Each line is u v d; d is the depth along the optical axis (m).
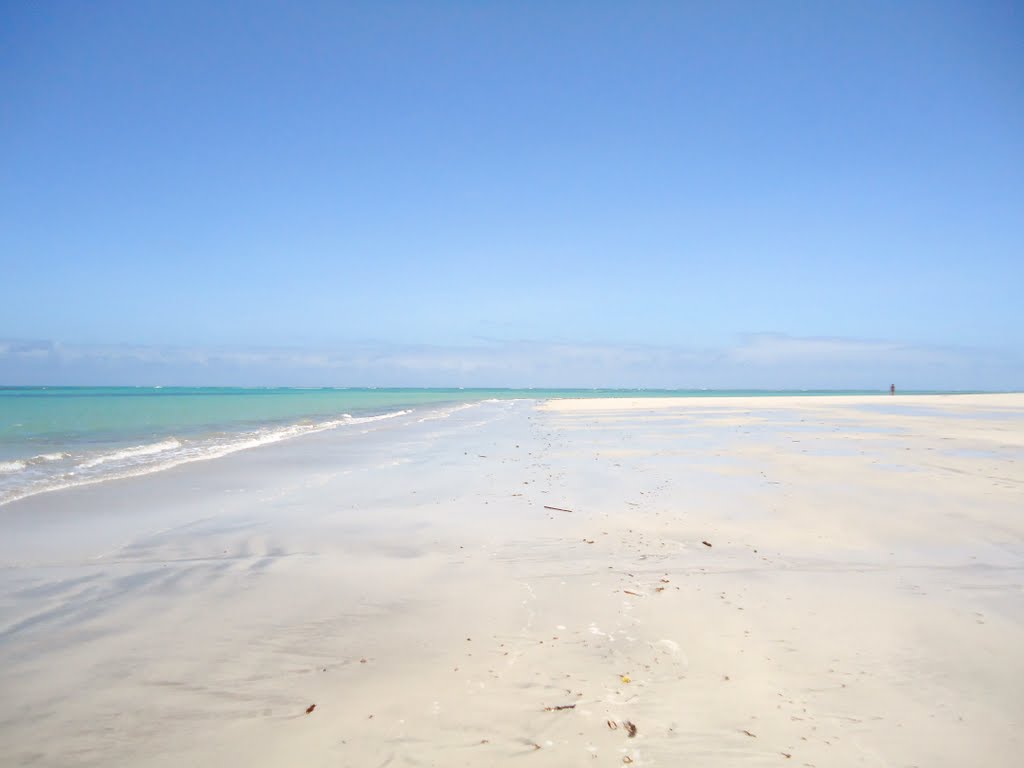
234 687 4.30
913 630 5.25
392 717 3.92
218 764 3.43
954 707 4.05
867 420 30.03
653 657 4.75
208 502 10.73
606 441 20.86
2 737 3.67
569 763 3.45
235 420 33.00
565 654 4.81
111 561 7.32
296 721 3.87
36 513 9.76
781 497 10.83
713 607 5.78
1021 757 3.53
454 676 4.46
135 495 11.31
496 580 6.62
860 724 3.84
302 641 5.07
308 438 22.77
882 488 11.60
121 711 3.98
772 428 25.55
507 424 30.53
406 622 5.47
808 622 5.42
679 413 38.22
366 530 8.76
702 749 3.58
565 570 6.94
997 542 7.99
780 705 4.05
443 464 15.47
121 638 5.12
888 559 7.30
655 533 8.50
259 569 7.02
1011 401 54.22
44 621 5.47
